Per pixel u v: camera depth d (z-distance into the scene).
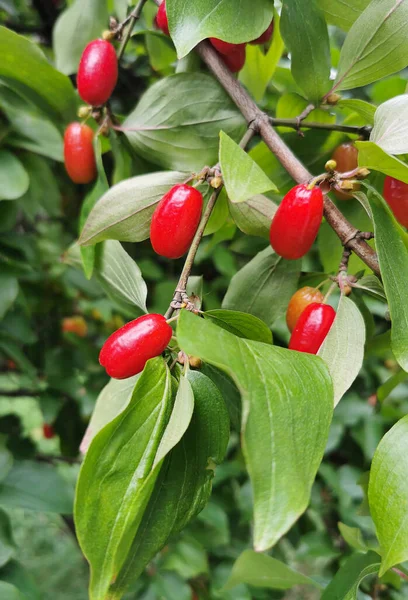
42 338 0.45
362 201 0.18
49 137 0.28
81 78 0.24
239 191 0.17
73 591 0.71
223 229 0.26
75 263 0.25
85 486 0.16
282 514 0.14
